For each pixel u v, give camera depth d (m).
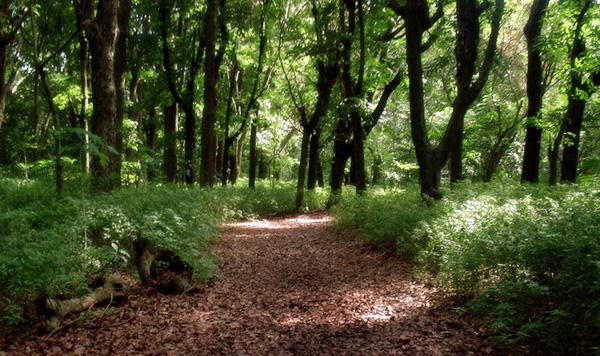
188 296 6.36
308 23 17.70
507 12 14.46
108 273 5.95
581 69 9.38
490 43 9.41
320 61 16.50
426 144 9.91
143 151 13.22
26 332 4.66
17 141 28.34
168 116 21.73
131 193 9.84
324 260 9.10
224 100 20.84
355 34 14.26
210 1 15.76
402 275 7.18
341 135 18.62
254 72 19.38
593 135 16.33
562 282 3.87
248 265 8.69
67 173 12.61
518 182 11.53
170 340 4.68
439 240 6.53
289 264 8.85
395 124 25.59
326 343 4.59
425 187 9.90
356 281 7.27
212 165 16.72
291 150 37.50
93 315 5.23
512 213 6.32
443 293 5.71
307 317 5.52
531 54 11.24
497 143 17.86
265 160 37.38
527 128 11.56
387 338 4.61
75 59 18.16
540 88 11.38
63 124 27.05
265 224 14.88
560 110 11.19
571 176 11.09
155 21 17.73
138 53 19.45
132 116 23.41
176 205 9.97
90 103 18.92
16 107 29.11
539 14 10.95
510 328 4.05
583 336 3.74
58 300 4.92
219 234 11.69
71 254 5.68
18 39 18.58
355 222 11.81
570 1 9.80
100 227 7.09
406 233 8.09
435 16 11.72
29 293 5.10
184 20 18.81
